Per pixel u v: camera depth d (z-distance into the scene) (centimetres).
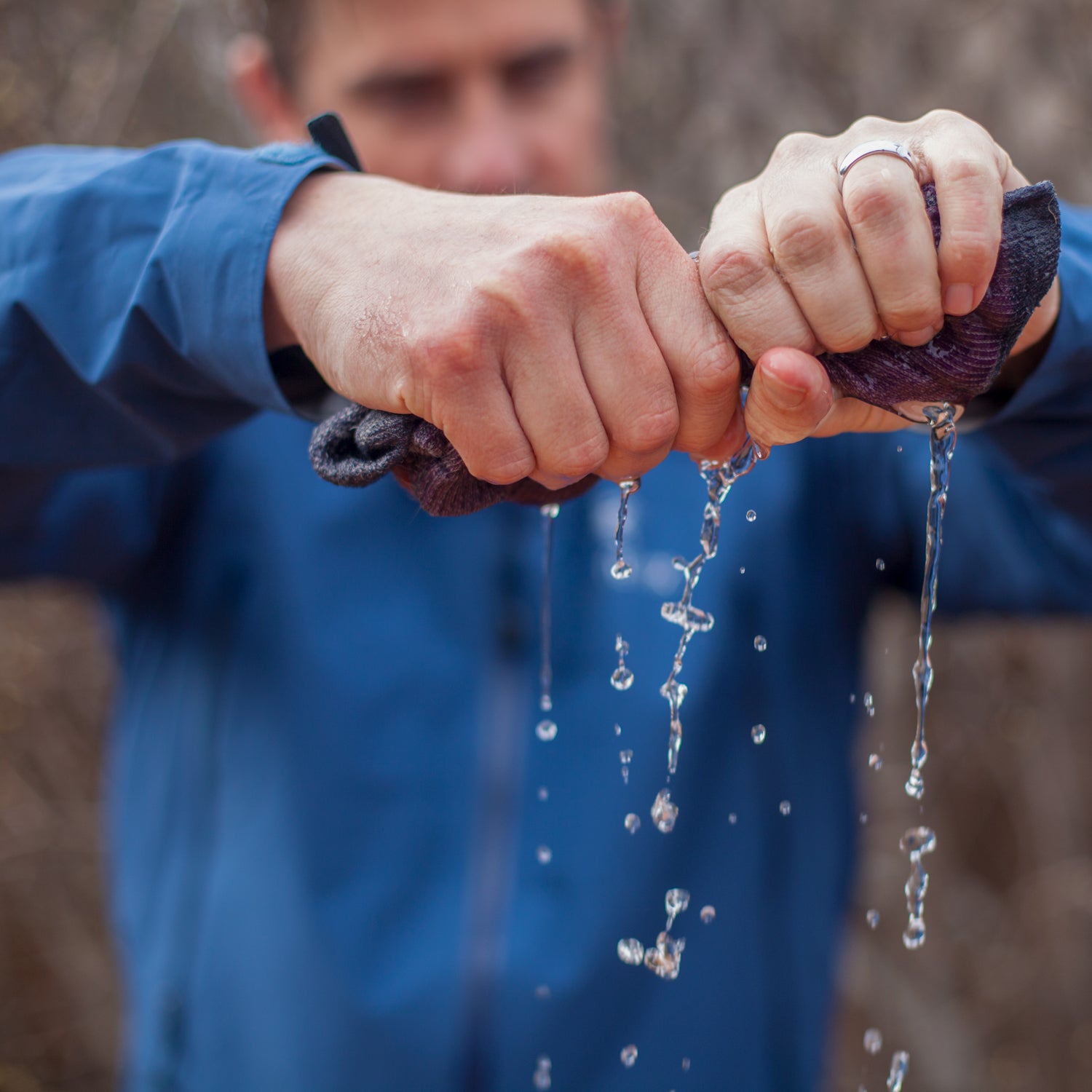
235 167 84
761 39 229
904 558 146
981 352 69
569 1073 125
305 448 138
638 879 127
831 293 66
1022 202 68
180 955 138
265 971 130
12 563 131
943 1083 249
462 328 67
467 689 132
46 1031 271
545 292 67
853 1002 249
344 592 134
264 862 132
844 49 228
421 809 130
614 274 68
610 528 135
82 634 264
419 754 131
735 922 131
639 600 134
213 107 242
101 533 136
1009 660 244
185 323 85
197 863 139
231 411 98
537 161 146
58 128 235
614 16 163
